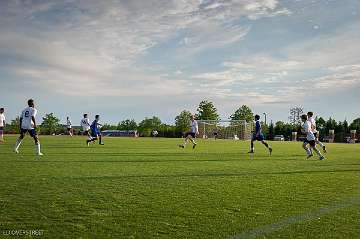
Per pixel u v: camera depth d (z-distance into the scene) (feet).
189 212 20.21
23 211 19.81
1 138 95.14
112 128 270.67
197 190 26.68
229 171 38.68
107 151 66.64
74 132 214.07
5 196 23.45
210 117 286.25
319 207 21.90
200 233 16.57
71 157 52.01
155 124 271.28
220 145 109.70
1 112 94.48
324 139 236.22
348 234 16.69
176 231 16.80
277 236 16.33
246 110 345.72
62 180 30.17
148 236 16.06
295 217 19.54
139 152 65.82
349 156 67.00
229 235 16.35
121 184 28.78
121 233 16.39
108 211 20.17
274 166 45.14
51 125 215.92
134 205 21.66
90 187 27.17
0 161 44.80
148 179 31.63
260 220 18.84
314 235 16.49
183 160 51.01
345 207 21.99
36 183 28.45
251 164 47.34
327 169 42.37
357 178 34.58
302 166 45.70
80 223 17.83
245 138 211.20
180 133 242.78
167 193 25.40
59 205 21.30
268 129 277.03
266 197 24.63
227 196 24.72
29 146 77.05
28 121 55.72
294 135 223.10
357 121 273.95
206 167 42.29
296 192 26.63
